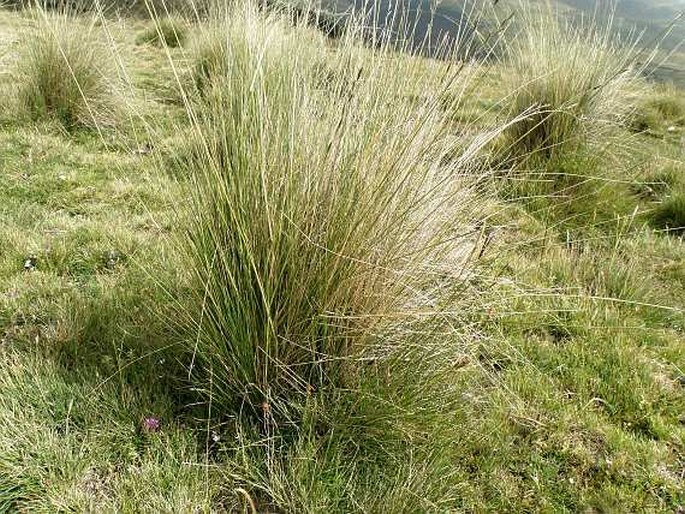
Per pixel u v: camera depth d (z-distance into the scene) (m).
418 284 2.10
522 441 2.29
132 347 2.37
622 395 2.55
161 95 6.04
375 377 2.08
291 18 2.30
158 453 1.97
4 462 1.86
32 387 2.10
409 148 1.94
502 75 4.96
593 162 4.43
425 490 1.89
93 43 5.48
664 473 2.21
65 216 3.69
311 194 1.89
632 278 3.34
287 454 1.99
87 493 1.82
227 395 2.11
